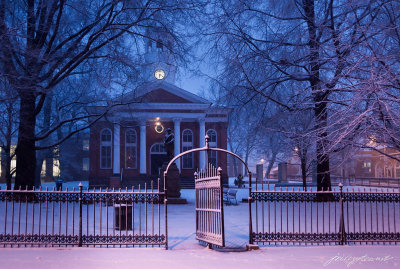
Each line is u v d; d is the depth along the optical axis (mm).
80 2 18062
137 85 22109
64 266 7035
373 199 10148
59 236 9406
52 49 20906
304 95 15719
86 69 22125
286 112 19250
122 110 23500
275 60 18031
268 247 9461
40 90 16422
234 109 20141
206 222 9648
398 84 10945
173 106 43156
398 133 11727
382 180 42750
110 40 19734
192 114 43594
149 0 20188
